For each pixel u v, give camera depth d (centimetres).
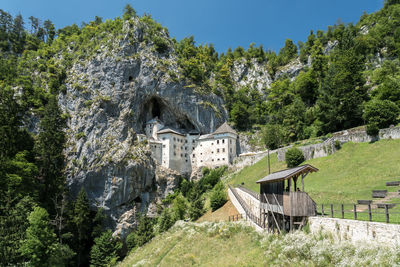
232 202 5022
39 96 9331
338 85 6769
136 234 6456
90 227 7400
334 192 3278
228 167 8719
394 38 10194
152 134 10250
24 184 5438
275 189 2572
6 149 5600
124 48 10194
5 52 12462
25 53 11944
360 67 6962
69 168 8075
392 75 7525
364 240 1521
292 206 2244
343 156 4747
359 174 3819
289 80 12600
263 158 7506
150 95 10238
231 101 11794
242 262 2117
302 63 13462
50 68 10181
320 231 1972
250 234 2842
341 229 1752
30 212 4616
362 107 6031
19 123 6612
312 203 2261
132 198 8400
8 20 14425
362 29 12988
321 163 4916
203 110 10412
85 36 11662
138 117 10181
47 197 6475
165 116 10962
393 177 3303
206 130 10375
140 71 10156
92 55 10269
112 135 8950
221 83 12506
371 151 4441
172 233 4338
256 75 13875
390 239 1352
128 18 11544
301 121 7688
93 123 8906
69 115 9212
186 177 9881
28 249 3938
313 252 1650
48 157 6950
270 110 11262
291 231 2216
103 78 9806
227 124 9975
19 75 9888
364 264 1300
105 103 9312
